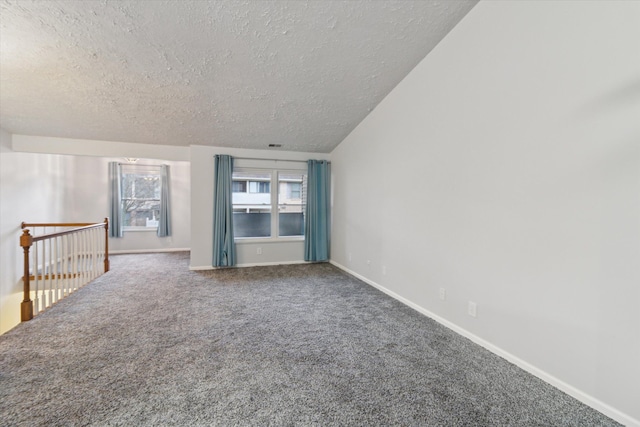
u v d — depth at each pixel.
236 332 2.49
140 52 2.55
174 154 4.68
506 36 2.01
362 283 3.97
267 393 1.71
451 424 1.48
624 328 1.46
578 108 1.62
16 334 2.40
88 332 2.45
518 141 1.95
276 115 3.77
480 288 2.25
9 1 2.02
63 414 1.51
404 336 2.43
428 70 2.75
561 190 1.71
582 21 1.59
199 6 2.15
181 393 1.69
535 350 1.87
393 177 3.35
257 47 2.57
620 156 1.45
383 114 3.51
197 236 4.66
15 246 4.23
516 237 1.97
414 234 3.01
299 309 3.03
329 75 3.01
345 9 2.24
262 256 5.05
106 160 6.10
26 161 4.48
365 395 1.70
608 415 1.52
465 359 2.07
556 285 1.75
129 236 6.30
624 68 1.43
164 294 3.47
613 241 1.49
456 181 2.46
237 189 4.96
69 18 2.18
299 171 5.17
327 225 5.23
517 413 1.55
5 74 2.75
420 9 2.27
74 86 2.97
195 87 3.08
